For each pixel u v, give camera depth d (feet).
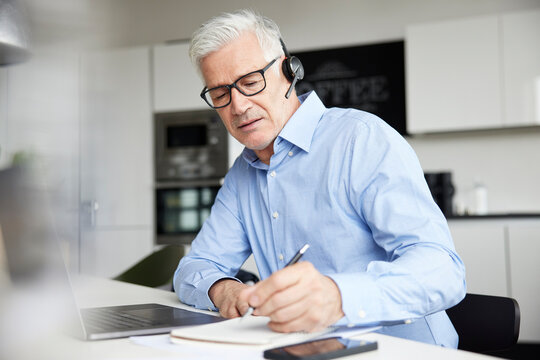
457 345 3.52
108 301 3.84
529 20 12.23
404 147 3.48
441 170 13.99
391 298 2.43
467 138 13.83
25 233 1.06
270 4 15.66
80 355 1.67
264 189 4.12
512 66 12.32
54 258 1.06
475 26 12.61
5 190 1.11
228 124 3.93
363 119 3.72
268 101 3.83
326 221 3.71
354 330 2.37
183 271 3.95
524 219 11.44
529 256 11.34
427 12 14.33
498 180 13.58
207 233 4.44
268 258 4.15
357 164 3.52
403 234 3.04
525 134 13.43
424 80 12.94
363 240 3.63
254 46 3.78
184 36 16.44
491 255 11.60
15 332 1.01
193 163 14.38
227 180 4.58
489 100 12.48
